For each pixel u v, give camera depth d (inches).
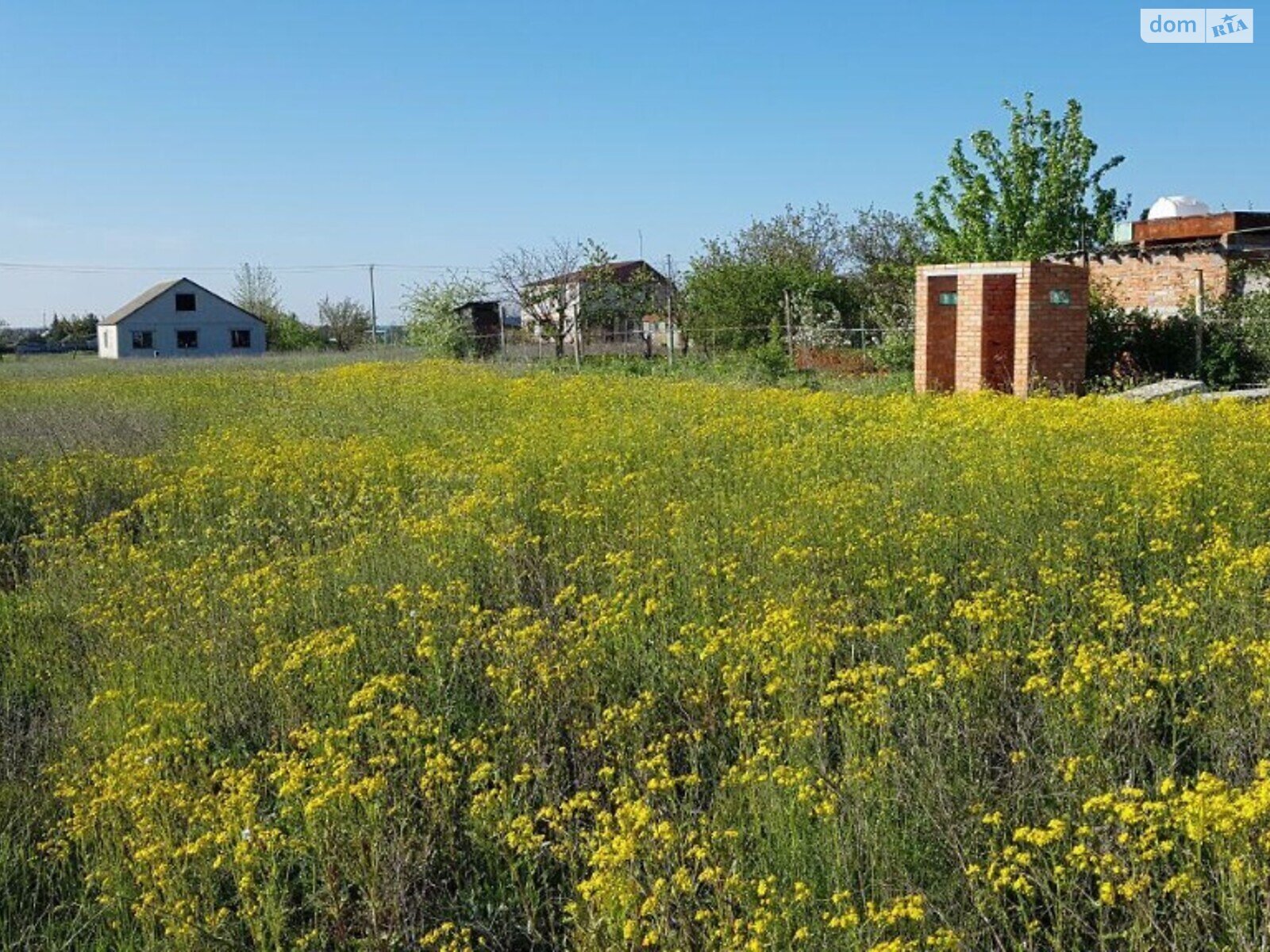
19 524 401.7
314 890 175.6
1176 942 139.2
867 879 160.4
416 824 188.9
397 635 262.7
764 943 141.0
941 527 291.9
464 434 533.6
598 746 205.2
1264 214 858.8
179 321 2940.5
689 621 253.3
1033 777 180.4
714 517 333.4
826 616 243.3
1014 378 687.7
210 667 244.4
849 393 730.2
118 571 327.3
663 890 150.3
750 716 213.0
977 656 207.8
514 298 1459.2
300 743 202.5
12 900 176.6
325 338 2812.5
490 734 205.2
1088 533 291.9
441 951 159.2
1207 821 139.3
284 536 379.9
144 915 164.9
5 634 291.1
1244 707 191.0
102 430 617.0
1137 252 893.8
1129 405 526.0
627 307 1501.0
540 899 177.2
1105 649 218.4
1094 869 146.6
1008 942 155.3
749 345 1257.4
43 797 205.2
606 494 368.8
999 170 1041.5
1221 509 310.2
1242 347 729.6
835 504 321.7
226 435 577.3
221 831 176.2
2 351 2753.4
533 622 267.3
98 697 223.5
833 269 1676.9
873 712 190.4
